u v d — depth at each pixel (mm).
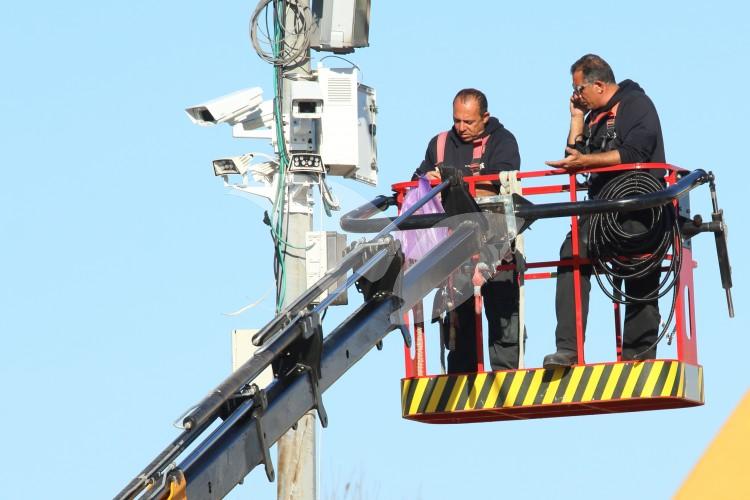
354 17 39938
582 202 34375
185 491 25172
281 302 38188
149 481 25016
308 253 37688
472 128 37469
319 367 28062
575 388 34812
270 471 26484
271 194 39094
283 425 27203
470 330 37531
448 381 36000
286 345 27281
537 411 36094
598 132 36531
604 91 36500
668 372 34219
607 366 34688
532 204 34688
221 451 25859
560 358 34719
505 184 35156
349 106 39875
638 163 35188
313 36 40094
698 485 18891
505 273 37281
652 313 35906
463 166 37469
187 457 25812
